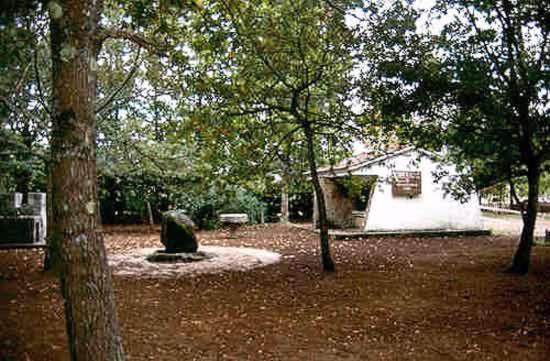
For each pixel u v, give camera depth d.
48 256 9.66
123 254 12.60
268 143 10.74
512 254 11.85
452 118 8.98
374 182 15.59
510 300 7.46
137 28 6.70
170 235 11.92
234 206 19.69
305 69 9.38
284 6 8.61
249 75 9.39
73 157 3.37
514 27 8.40
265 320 6.60
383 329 6.19
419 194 16.89
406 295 7.89
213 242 15.30
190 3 6.10
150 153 14.70
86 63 3.44
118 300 7.66
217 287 8.67
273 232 17.98
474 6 8.50
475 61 8.37
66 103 3.37
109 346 3.42
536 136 8.67
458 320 6.54
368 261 11.28
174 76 9.89
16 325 6.16
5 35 4.55
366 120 10.02
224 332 6.07
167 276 9.68
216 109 9.66
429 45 8.95
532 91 8.22
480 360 5.13
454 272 9.66
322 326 6.33
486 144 8.55
